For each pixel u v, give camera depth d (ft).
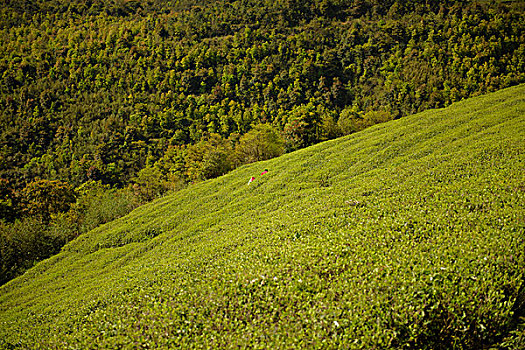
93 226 183.62
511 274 31.32
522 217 39.09
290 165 154.10
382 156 125.90
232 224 97.25
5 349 51.37
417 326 27.61
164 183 251.60
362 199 64.08
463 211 45.70
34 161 406.21
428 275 31.86
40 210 235.20
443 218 44.27
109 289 65.87
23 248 160.86
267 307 34.27
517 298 30.53
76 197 260.62
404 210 50.90
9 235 163.22
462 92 416.26
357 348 26.48
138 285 56.39
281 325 30.83
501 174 57.52
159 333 34.47
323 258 40.16
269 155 242.99
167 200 167.22
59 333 48.08
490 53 460.55
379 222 47.73
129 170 406.00
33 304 92.43
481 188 52.42
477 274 31.40
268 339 29.35
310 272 37.60
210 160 227.40
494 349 28.40
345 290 33.04
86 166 390.42
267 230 62.18
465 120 135.85
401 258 35.76
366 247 40.68
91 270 111.34
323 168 135.03
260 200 120.57
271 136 248.73
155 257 93.56
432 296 29.68
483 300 29.22
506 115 121.49
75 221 207.72
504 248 33.76
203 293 40.24
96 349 35.42
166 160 341.41
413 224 44.14
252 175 162.50
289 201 104.63
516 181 51.57
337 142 172.96
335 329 28.68
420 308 28.55
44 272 125.39
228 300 36.94
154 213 149.59
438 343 28.45
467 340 28.78
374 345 26.58
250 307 34.65
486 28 507.30
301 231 53.31
